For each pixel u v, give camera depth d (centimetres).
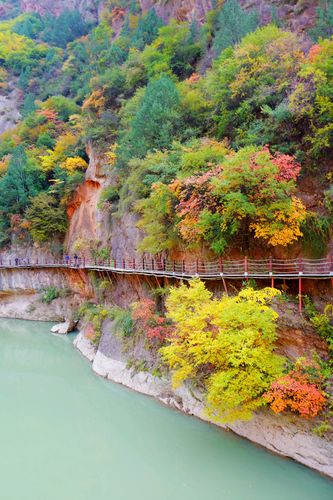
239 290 1537
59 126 4556
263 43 2083
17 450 1370
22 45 7506
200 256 1747
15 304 3812
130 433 1445
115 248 2684
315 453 1082
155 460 1274
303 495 1043
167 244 1884
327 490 1030
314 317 1269
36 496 1109
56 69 6581
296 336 1269
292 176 1473
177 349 1326
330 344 1199
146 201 2008
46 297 3522
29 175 3881
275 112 1711
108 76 3609
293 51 1942
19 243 3919
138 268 2227
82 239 3294
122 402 1655
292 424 1152
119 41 4475
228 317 1215
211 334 1264
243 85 1986
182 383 1505
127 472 1219
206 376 1394
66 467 1256
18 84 6881
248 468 1162
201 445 1294
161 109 2250
